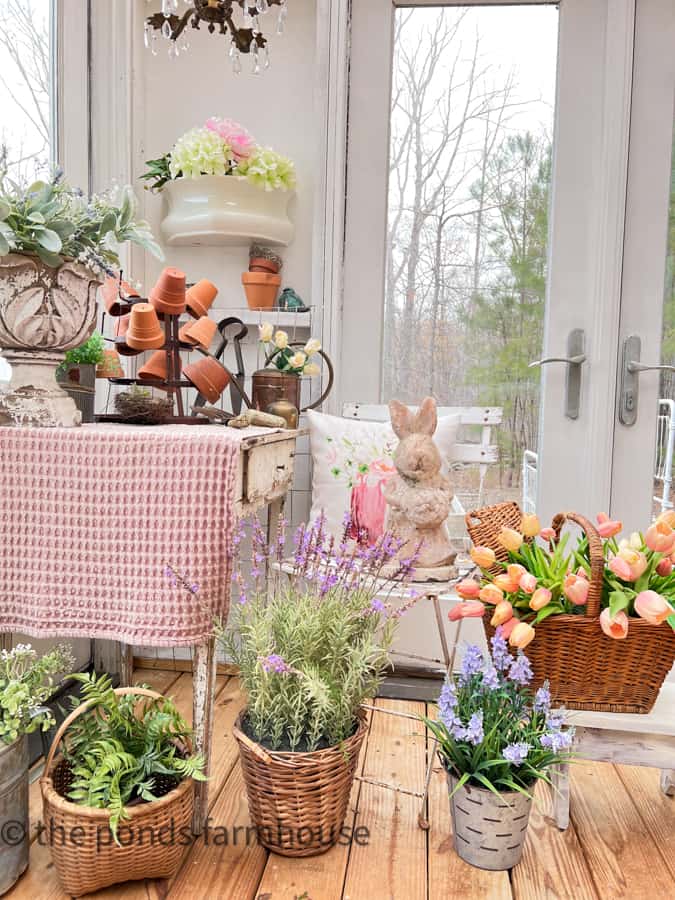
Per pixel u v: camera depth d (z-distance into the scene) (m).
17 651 1.30
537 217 2.12
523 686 1.37
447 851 1.32
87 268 1.39
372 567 1.42
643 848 1.34
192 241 2.15
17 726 1.18
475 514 1.55
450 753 1.31
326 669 1.30
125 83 2.07
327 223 2.11
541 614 1.30
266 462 1.53
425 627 2.07
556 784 1.39
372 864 1.27
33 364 1.38
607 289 2.04
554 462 2.13
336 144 2.10
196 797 1.34
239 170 2.01
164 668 2.20
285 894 1.19
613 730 1.36
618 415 2.09
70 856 1.14
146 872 1.19
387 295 2.17
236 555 1.32
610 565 1.32
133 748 1.31
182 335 1.75
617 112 2.01
